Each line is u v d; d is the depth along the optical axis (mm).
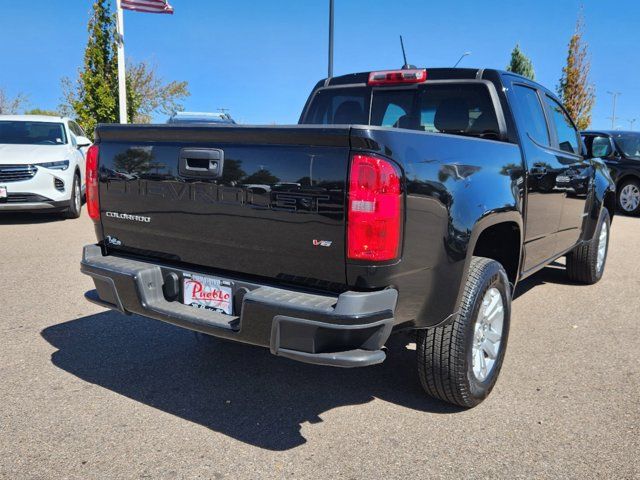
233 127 2822
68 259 6945
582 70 30609
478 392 3285
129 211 3348
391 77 4504
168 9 16078
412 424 3160
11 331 4496
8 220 9984
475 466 2762
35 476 2633
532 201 3959
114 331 4551
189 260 3162
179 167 3068
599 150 5355
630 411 3303
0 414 3195
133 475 2658
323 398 3471
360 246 2545
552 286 6172
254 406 3361
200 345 4293
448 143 2955
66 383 3609
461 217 2945
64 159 9672
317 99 5066
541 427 3123
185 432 3053
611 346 4348
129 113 19750
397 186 2561
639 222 11680
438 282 2887
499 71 4098
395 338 4430
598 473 2699
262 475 2678
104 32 18078
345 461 2801
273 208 2752
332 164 2580
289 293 2729
